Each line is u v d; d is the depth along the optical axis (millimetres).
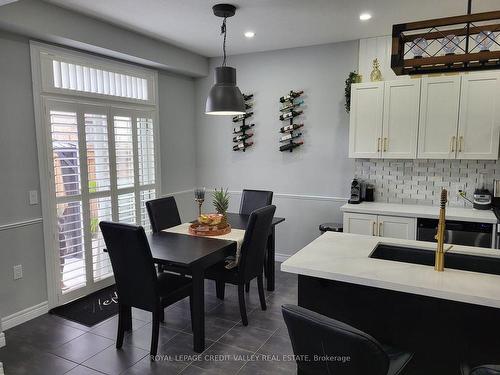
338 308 2041
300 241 4844
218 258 2822
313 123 4617
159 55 4293
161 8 3215
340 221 4582
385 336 1934
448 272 1896
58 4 3104
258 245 3166
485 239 3354
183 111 5195
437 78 3650
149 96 4512
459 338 1765
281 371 2514
